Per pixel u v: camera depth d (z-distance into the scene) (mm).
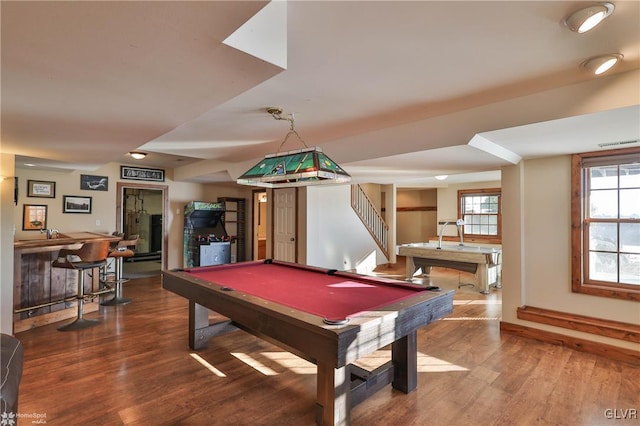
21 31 1211
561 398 2420
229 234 8164
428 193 9938
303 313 1954
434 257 6109
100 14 1102
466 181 7500
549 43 1700
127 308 4617
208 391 2484
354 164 3803
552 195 3637
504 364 2975
